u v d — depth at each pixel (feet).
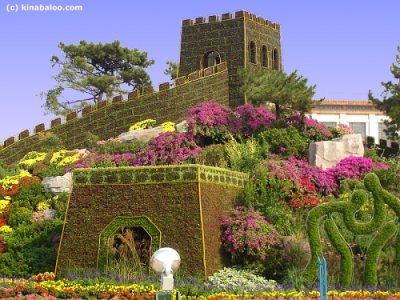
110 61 246.47
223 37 176.86
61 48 240.73
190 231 82.43
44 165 132.36
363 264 80.79
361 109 229.25
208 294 72.28
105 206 86.58
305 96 132.46
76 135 158.81
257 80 138.00
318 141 127.85
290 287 76.95
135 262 82.07
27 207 114.11
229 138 130.11
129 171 86.63
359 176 111.86
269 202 94.22
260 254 84.43
